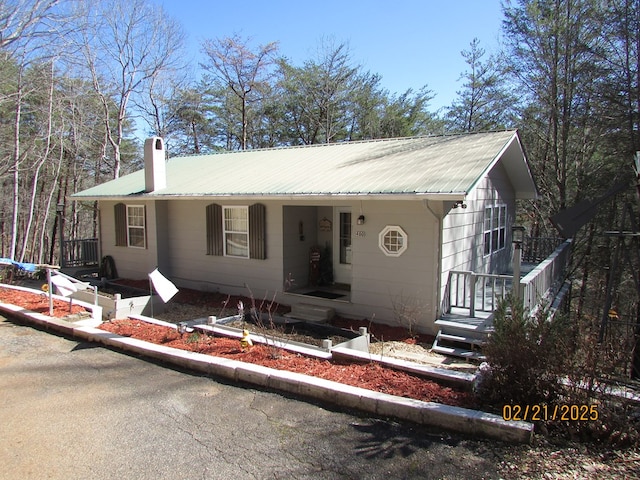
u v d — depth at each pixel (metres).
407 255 8.44
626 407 3.78
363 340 7.03
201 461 3.64
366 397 4.42
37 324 8.13
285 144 31.53
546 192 20.72
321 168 10.64
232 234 11.34
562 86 18.97
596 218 17.89
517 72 20.02
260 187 9.96
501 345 4.25
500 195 12.57
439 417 4.04
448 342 7.69
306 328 8.19
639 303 7.93
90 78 23.05
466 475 3.34
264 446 3.85
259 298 10.95
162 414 4.51
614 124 16.11
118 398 4.93
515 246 6.95
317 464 3.56
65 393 5.09
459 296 9.27
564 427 3.85
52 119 20.75
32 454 3.80
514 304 4.63
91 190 14.68
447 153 9.60
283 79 29.48
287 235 10.48
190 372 5.71
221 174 12.45
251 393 4.99
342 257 11.09
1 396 5.02
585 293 18.47
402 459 3.59
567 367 3.96
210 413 4.51
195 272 12.24
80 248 15.73
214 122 31.73
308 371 5.28
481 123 24.98
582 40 17.45
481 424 3.87
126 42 24.45
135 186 13.59
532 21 18.98
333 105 29.02
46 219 23.86
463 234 9.47
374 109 29.08
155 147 12.27
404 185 7.89
